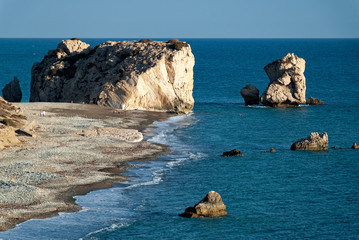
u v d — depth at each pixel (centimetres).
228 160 9412
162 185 7738
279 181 8012
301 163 9162
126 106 14688
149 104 15000
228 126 13050
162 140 11138
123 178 8038
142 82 14712
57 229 5803
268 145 10881
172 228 5950
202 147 10569
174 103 15075
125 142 10544
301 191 7475
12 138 9681
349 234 5809
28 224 5894
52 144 9812
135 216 6353
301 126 13125
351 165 8994
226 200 7044
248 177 8238
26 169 8031
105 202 6850
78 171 8212
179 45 15462
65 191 7206
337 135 12019
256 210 6631
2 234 5547
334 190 7519
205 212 6394
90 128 11512
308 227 6031
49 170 8106
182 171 8581
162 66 14875
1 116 11294
